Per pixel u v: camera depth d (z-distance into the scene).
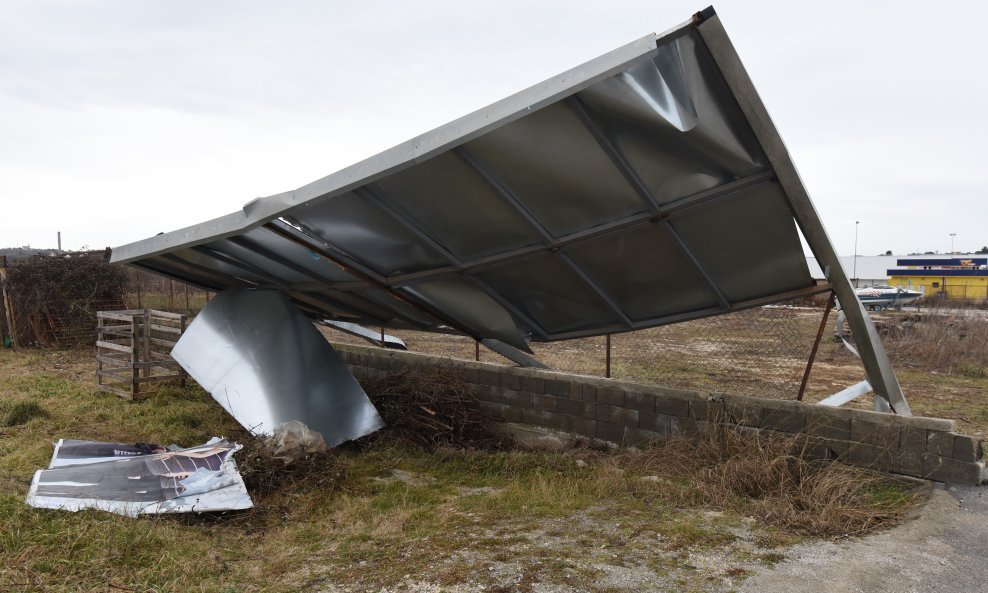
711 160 4.67
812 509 4.63
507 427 7.79
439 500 5.42
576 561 3.86
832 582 3.51
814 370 10.60
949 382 10.42
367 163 4.74
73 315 14.74
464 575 3.66
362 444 7.18
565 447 7.24
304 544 4.31
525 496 5.38
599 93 4.24
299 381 7.13
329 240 6.33
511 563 3.84
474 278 6.69
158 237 6.49
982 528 4.22
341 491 5.57
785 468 5.13
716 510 4.83
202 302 18.19
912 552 3.90
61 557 3.52
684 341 12.02
